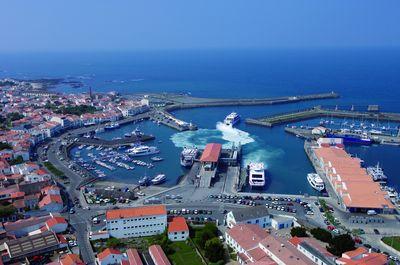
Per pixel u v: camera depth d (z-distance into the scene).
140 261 159.50
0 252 167.88
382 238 184.12
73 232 190.25
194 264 163.25
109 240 182.38
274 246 161.75
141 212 190.50
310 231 185.50
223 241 181.88
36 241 171.75
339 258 161.12
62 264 154.12
